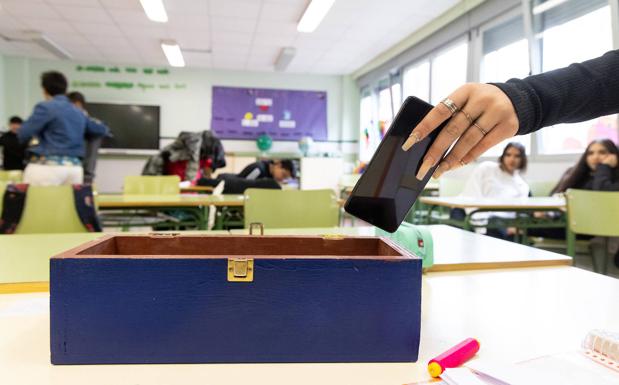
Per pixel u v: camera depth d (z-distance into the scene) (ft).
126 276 1.55
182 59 22.65
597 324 2.03
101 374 1.50
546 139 13.97
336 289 1.61
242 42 20.16
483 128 1.66
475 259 3.26
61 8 16.28
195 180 14.42
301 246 2.18
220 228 8.87
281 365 1.60
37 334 1.86
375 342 1.63
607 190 9.23
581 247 9.45
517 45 14.61
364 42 20.15
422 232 2.93
